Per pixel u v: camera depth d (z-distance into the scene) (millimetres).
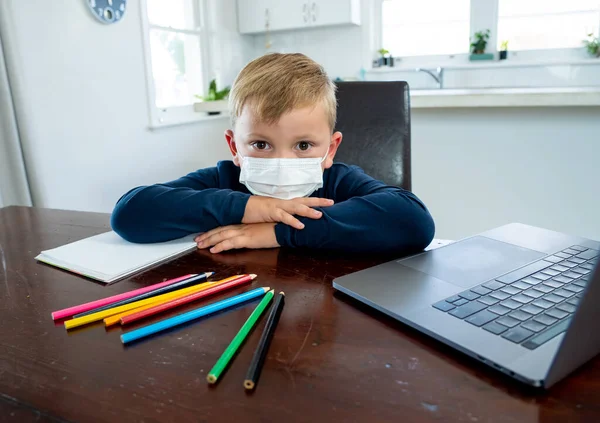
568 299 513
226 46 3467
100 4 2297
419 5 3449
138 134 2646
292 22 3361
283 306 552
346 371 412
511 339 431
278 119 761
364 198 784
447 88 3436
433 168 2338
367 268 654
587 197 2057
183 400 378
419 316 487
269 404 369
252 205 788
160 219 792
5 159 1893
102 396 388
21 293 621
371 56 3588
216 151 3367
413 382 393
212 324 509
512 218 2230
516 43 3264
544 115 2041
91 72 2309
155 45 2850
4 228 962
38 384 409
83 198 2328
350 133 1292
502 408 356
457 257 669
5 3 1808
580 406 355
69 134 2221
